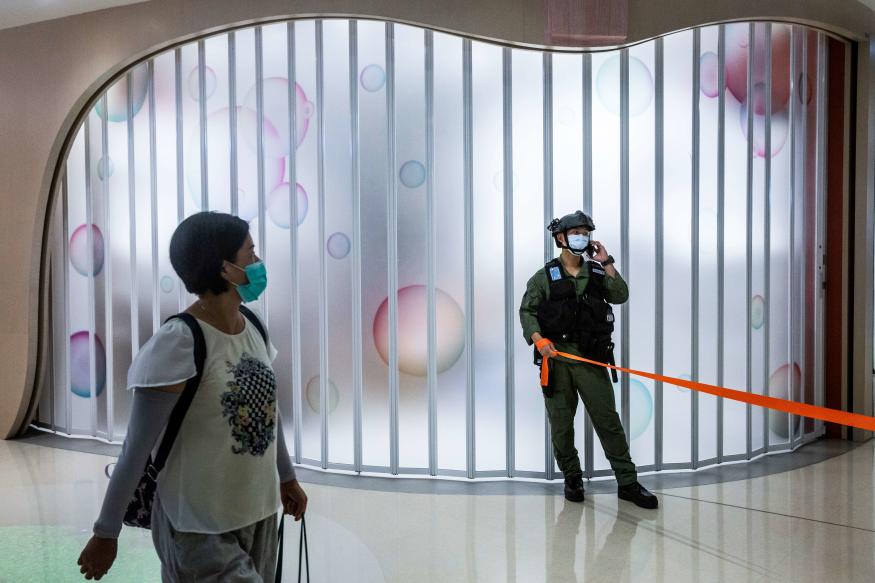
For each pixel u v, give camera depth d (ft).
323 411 13.93
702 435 14.02
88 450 15.58
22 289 16.24
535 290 12.10
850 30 15.15
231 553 5.08
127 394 15.90
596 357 11.84
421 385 13.47
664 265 13.58
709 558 9.77
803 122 15.31
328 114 13.69
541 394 13.30
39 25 15.75
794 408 6.51
